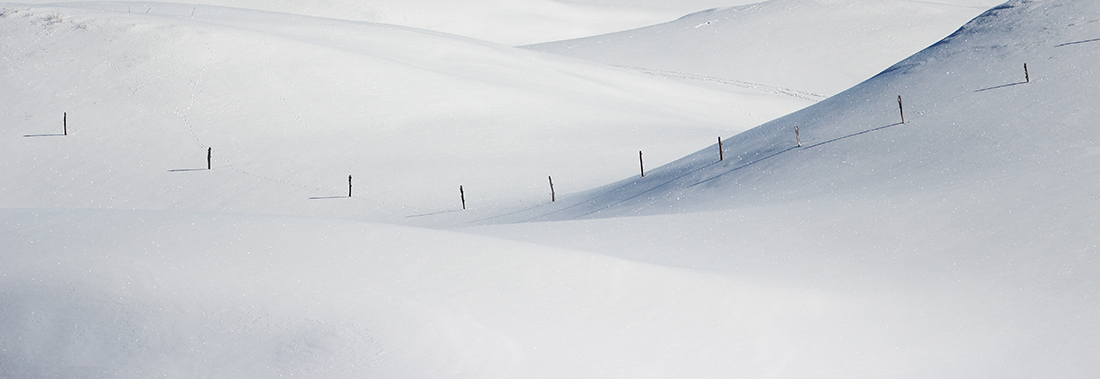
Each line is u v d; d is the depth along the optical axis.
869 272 14.01
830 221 16.94
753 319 10.70
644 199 26.22
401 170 37.78
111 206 33.16
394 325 9.04
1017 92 23.12
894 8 89.06
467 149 41.09
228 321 8.92
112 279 9.56
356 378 7.95
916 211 16.64
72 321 8.75
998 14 29.44
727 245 16.27
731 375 8.88
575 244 16.78
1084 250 13.68
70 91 42.34
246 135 40.50
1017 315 11.40
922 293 12.62
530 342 9.12
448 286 10.36
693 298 11.11
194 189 34.84
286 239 11.37
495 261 11.36
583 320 9.92
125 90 42.94
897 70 29.66
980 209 16.12
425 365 8.28
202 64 46.19
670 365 8.96
